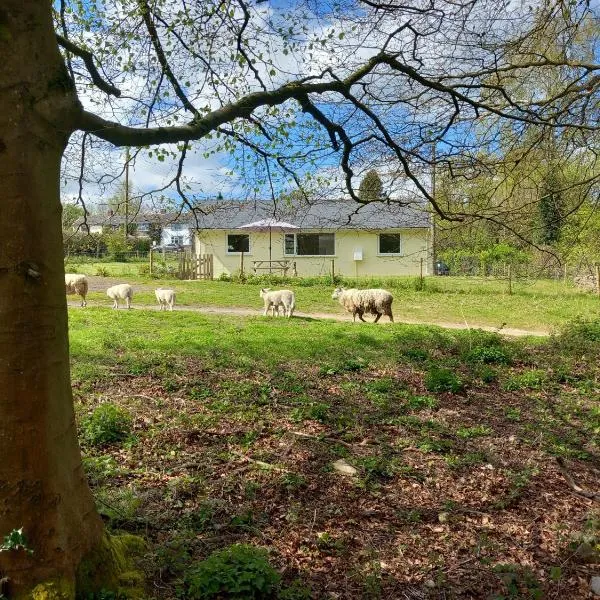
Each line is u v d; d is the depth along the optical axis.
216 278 29.94
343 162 5.48
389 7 5.11
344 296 15.77
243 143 5.37
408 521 4.72
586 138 8.03
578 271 25.11
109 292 17.50
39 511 2.75
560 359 10.68
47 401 2.75
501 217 7.33
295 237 30.11
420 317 17.42
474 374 9.65
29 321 2.65
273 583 3.52
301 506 4.82
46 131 2.65
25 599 2.67
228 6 5.39
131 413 6.78
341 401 7.84
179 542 3.92
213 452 5.77
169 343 10.99
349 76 4.95
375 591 3.67
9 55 2.53
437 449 6.29
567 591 3.84
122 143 3.16
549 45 7.17
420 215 7.80
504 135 7.89
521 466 5.95
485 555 4.25
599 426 7.28
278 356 10.23
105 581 3.04
